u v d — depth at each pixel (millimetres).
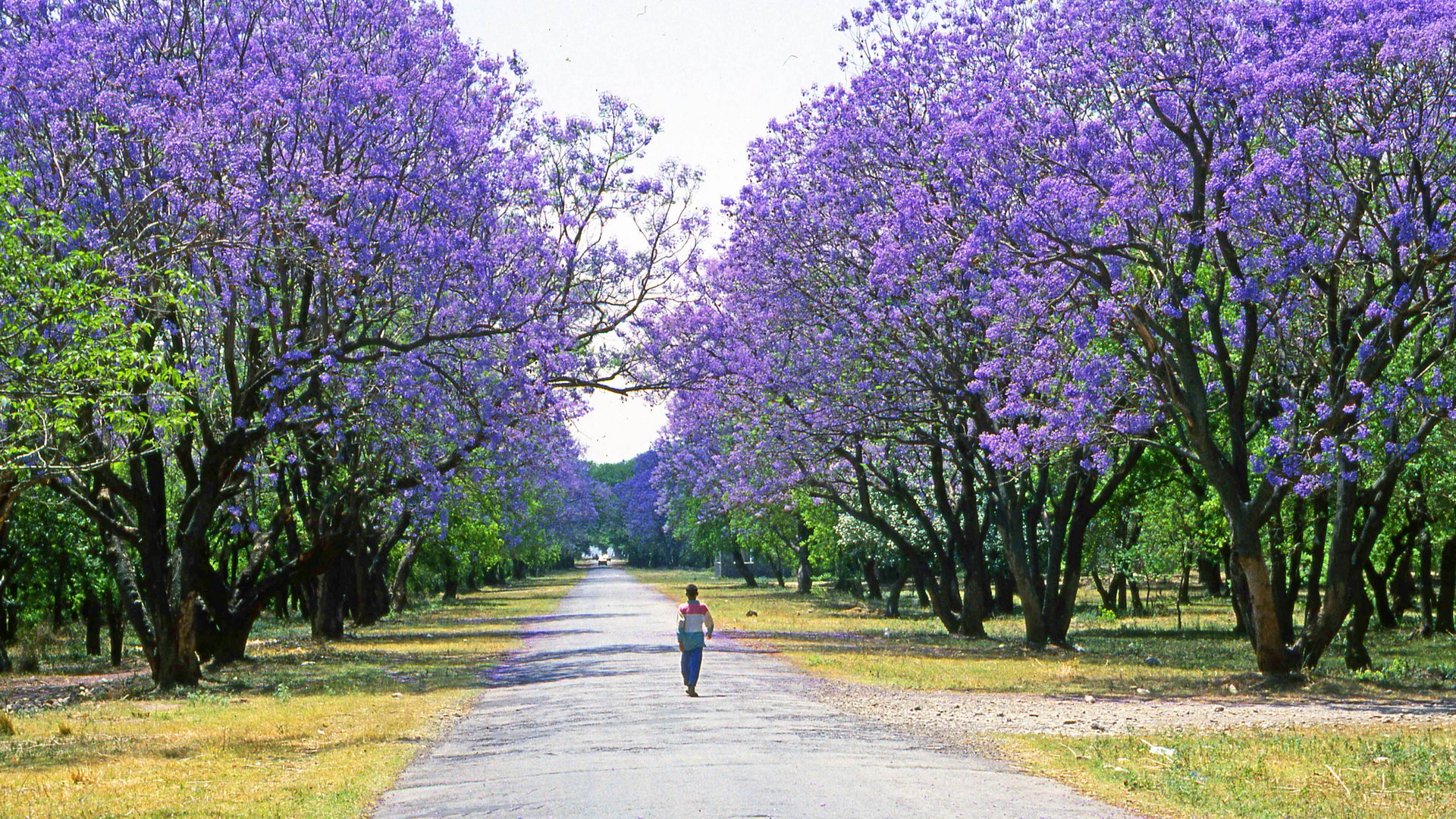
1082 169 21984
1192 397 21859
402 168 25078
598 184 30422
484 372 26297
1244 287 20281
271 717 18359
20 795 11266
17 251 13836
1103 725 16109
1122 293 21156
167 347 21328
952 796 10141
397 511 37875
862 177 29516
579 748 13750
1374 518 23234
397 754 14078
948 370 29469
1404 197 20984
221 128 21938
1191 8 20938
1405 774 11508
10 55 21062
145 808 10484
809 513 56844
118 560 24500
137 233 21344
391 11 25531
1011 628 43938
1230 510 22172
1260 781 11219
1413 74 19734
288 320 24438
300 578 30125
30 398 14047
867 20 28922
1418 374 20656
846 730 15289
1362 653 25219
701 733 14820
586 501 112375
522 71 27422
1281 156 20594
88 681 28844
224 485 26812
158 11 24094
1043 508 36875
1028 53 23328
